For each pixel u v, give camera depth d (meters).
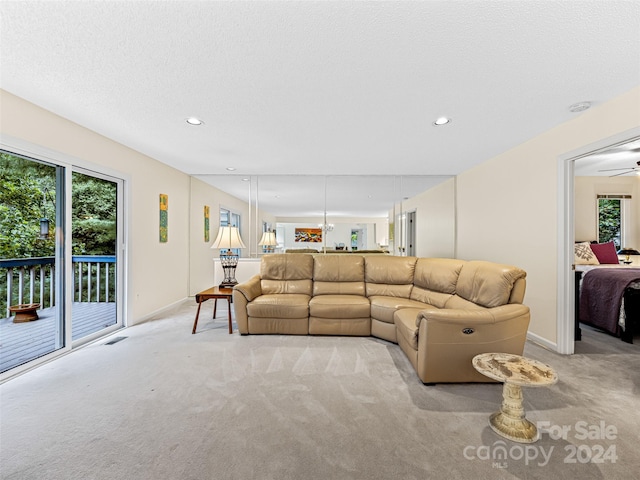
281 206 6.26
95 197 4.48
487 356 1.81
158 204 3.86
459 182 4.48
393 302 2.93
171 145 3.19
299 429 1.54
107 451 1.38
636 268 3.38
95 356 2.48
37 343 2.72
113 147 3.04
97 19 1.33
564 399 1.83
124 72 1.77
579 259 4.06
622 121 2.04
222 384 2.01
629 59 1.61
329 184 4.98
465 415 1.67
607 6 1.23
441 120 2.48
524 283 2.15
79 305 4.22
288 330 3.03
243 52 1.57
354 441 1.45
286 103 2.17
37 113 2.24
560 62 1.65
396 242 5.20
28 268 3.51
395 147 3.22
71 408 1.72
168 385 1.99
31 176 3.46
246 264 4.28
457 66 1.69
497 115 2.38
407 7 1.25
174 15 1.31
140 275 3.49
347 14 1.30
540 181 2.80
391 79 1.84
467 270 2.66
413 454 1.37
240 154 3.52
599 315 3.07
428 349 1.97
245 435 1.49
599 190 4.49
